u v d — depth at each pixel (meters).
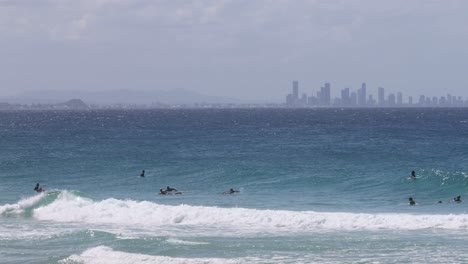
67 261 33.94
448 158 92.75
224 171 78.06
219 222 44.97
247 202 57.72
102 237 39.41
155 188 68.75
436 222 42.91
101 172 81.56
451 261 33.19
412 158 93.19
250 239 39.19
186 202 57.66
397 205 55.38
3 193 64.19
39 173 81.00
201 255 35.34
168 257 34.00
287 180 71.75
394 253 35.12
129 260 33.66
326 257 34.47
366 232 41.06
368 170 78.38
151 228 43.16
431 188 64.38
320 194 63.09
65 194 51.84
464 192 61.97
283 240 38.84
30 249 37.03
